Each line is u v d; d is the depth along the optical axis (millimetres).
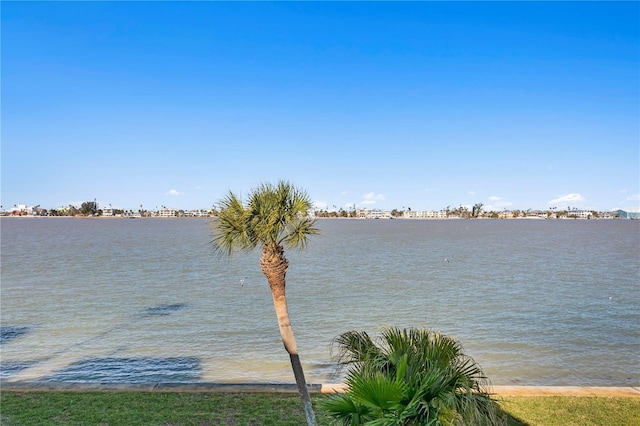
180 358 18969
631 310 28703
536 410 11234
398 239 115000
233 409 11242
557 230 181000
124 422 10609
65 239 107188
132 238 113688
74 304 30719
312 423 9211
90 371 17297
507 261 60938
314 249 82062
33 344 20969
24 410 11188
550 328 24062
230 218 8961
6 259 60781
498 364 18250
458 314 27500
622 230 183625
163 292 35875
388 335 7367
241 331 23484
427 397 5914
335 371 17000
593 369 17703
